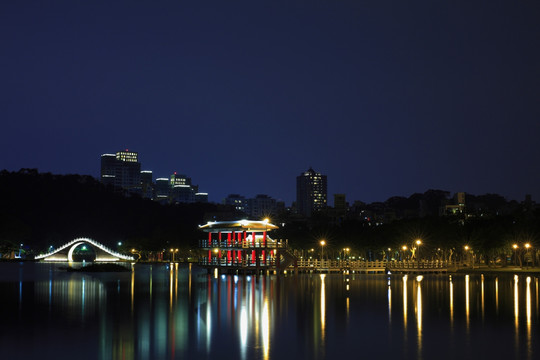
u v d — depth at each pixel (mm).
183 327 53062
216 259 138500
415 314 61406
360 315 60594
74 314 61688
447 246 175375
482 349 43406
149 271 162875
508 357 40938
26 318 58750
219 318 58656
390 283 105062
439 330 51406
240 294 82750
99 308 66875
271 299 75750
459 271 154750
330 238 196000
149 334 49469
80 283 107625
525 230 165875
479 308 66125
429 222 180750
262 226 130625
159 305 69625
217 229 137750
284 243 133875
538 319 57844
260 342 46062
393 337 48000
